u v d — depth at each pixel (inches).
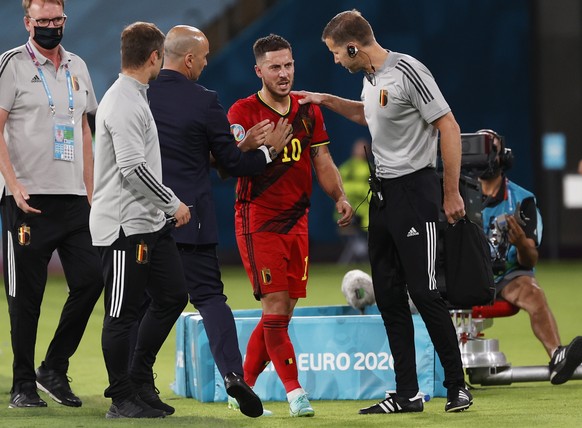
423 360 818.8
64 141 781.9
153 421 696.4
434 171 742.5
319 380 822.5
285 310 748.6
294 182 753.0
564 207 2674.7
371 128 745.0
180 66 740.7
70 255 792.3
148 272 698.2
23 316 780.6
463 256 743.7
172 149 725.3
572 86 2647.6
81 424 686.5
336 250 2541.8
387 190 739.4
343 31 733.9
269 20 2507.4
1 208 790.5
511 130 2628.0
